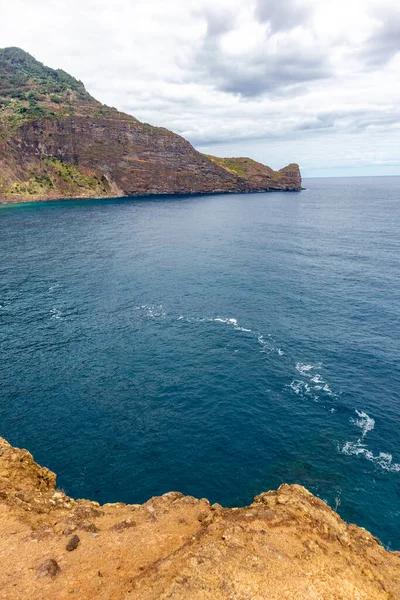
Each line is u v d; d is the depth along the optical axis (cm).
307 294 6719
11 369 4441
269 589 1088
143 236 12312
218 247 10631
